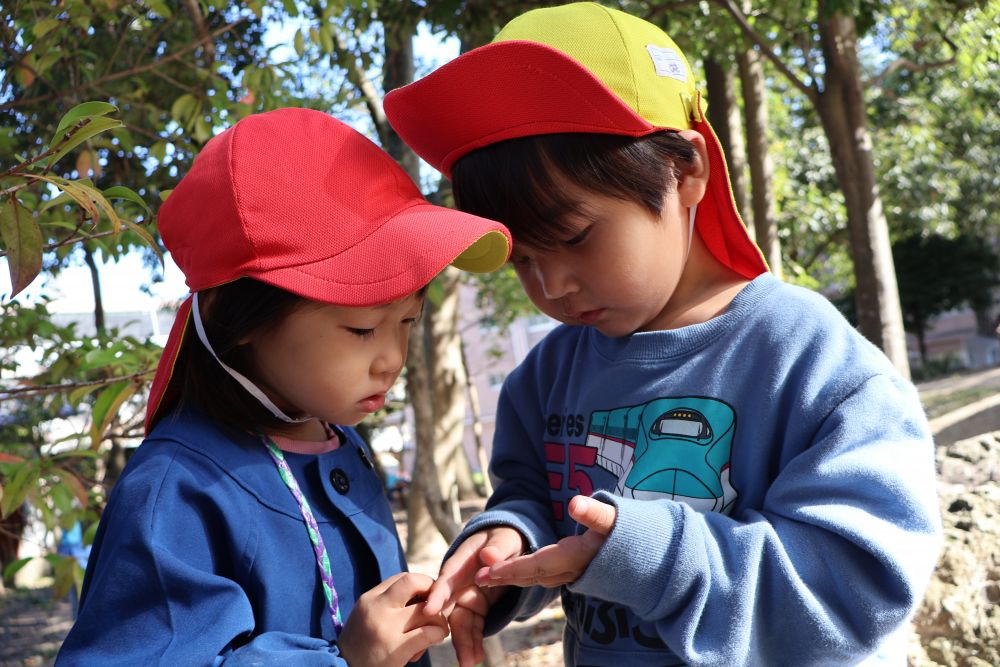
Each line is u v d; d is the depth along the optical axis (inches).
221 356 49.7
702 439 52.4
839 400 49.0
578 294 51.5
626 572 43.9
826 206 603.8
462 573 51.8
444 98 50.3
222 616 43.4
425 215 47.6
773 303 53.1
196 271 47.5
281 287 45.1
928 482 46.9
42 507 85.3
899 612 44.2
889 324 266.7
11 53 101.3
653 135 50.6
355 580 52.6
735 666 43.9
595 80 47.1
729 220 54.6
